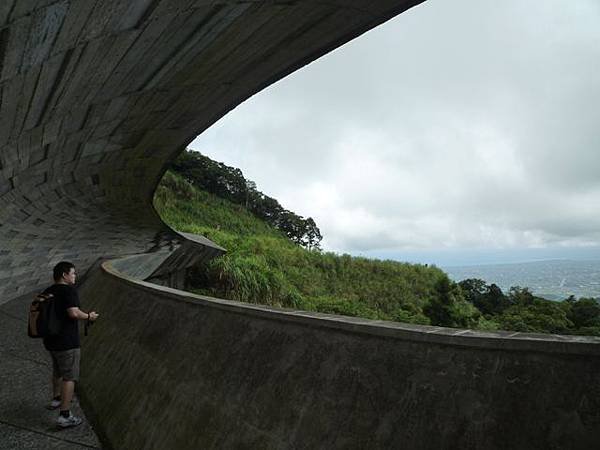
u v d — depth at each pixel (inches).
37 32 105.9
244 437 101.3
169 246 675.4
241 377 113.2
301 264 1165.7
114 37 139.9
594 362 65.0
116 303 242.8
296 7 167.8
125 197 451.8
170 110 259.3
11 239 346.6
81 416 170.6
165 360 148.2
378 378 86.6
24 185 269.0
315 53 219.0
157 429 128.0
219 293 807.7
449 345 80.7
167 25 149.0
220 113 289.9
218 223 1536.7
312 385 96.2
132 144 304.3
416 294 1263.5
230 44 188.1
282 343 110.7
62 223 436.1
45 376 219.0
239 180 2010.3
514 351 72.9
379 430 80.7
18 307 408.2
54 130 212.2
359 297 1140.5
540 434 64.4
